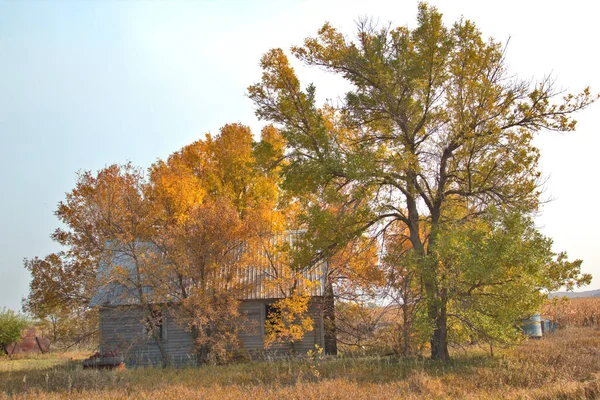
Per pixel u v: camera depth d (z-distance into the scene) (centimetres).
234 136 3528
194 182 2853
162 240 2669
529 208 2072
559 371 1612
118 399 1466
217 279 2562
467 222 2128
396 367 1962
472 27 2114
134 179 2706
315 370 1844
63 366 2527
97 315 2684
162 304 2756
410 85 2186
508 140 2075
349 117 2330
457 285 1911
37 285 2581
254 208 3022
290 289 2720
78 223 2603
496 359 2019
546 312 3844
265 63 2230
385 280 2550
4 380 1961
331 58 2211
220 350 2491
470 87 2033
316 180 2194
